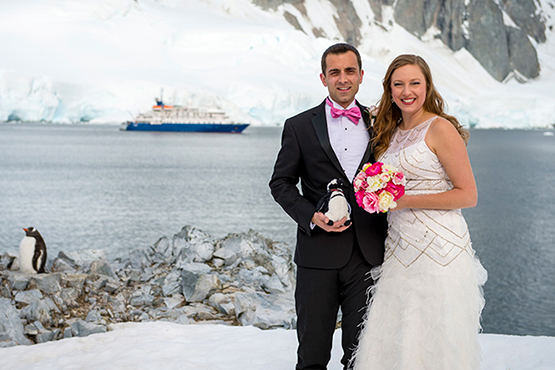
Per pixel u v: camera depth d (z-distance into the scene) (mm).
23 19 151250
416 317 2225
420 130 2326
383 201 2160
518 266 15391
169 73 132750
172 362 3068
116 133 101188
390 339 2262
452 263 2227
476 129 174875
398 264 2305
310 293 2436
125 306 4895
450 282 2207
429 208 2281
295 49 153500
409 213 2311
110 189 29312
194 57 151000
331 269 2400
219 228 18391
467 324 2201
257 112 116125
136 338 3559
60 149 60875
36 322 4207
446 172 2305
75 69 127438
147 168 41719
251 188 30438
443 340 2164
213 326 3783
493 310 11727
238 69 138625
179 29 162125
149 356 3201
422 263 2246
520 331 10508
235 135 104250
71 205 23297
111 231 17719
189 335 3619
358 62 2438
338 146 2457
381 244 2426
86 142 74500
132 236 17000
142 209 22422
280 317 4383
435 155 2291
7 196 26000
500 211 25156
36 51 134875
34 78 100438
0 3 158000
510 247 17859
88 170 39469
